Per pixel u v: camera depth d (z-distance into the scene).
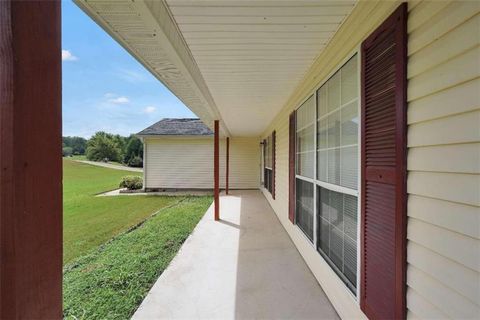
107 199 9.81
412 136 1.23
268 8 1.72
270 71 3.05
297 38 2.19
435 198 1.10
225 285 2.77
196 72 2.95
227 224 5.46
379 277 1.51
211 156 12.07
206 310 2.32
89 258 3.70
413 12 1.23
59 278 0.66
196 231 4.92
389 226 1.40
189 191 11.95
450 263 1.02
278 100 4.55
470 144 0.94
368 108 1.66
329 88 2.47
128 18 1.54
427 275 1.14
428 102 1.14
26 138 0.57
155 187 12.03
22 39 0.56
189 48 2.38
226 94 4.12
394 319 1.34
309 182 3.28
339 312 2.20
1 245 0.54
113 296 2.61
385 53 1.46
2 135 0.53
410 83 1.25
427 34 1.14
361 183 1.75
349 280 2.05
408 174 1.26
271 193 7.48
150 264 3.37
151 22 1.59
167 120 13.81
